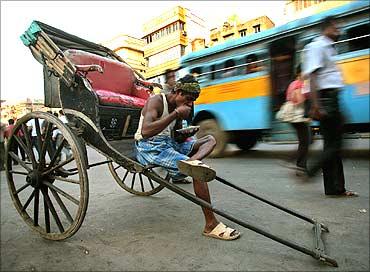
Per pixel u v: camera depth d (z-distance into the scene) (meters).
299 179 4.29
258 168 5.50
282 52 5.77
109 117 2.92
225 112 6.79
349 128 5.40
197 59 7.20
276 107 5.90
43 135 2.90
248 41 6.27
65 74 2.66
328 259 1.97
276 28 5.86
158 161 2.53
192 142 2.79
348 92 5.12
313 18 5.41
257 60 6.24
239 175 4.98
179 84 2.45
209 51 6.93
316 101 3.26
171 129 2.73
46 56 2.82
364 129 5.39
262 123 6.15
